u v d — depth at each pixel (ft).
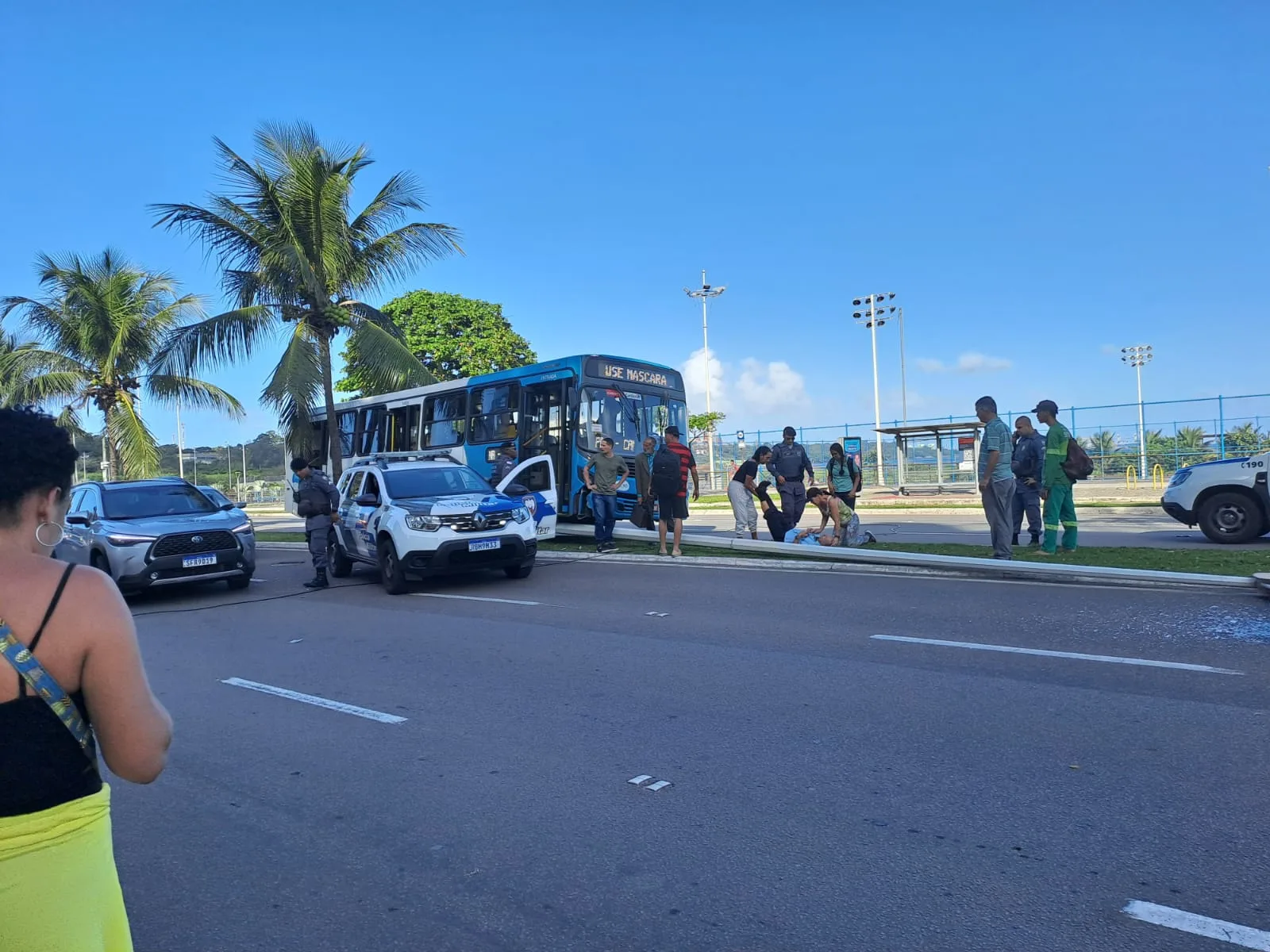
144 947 11.13
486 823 14.28
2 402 77.46
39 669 5.92
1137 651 22.93
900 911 11.07
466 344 129.80
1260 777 14.57
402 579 38.88
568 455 53.26
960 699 19.48
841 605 31.19
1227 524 43.91
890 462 137.69
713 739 17.66
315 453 78.02
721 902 11.51
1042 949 10.11
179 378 73.72
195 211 61.57
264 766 17.57
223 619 35.19
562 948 10.68
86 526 41.47
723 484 153.28
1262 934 10.21
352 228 66.03
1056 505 38.42
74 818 6.06
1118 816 13.37
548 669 23.99
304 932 11.34
